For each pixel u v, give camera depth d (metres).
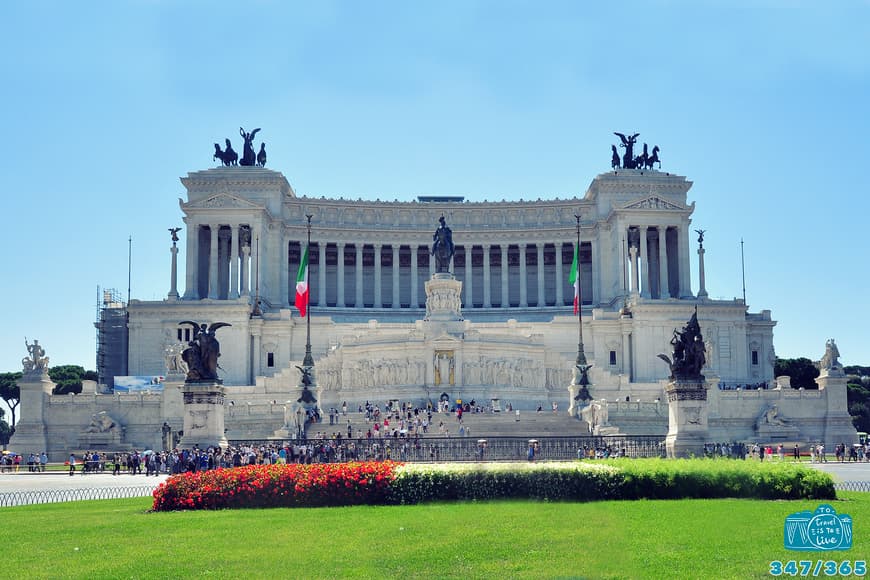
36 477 85.25
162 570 30.48
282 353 154.75
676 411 71.69
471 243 185.12
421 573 29.12
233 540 36.25
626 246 171.62
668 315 153.62
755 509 42.34
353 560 31.52
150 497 58.03
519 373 134.88
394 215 186.50
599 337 155.50
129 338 152.25
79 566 31.38
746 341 156.12
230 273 173.50
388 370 132.62
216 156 181.12
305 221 181.00
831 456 113.69
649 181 178.75
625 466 48.38
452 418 111.38
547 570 29.11
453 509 44.44
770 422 121.56
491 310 180.50
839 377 123.38
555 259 189.50
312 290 189.75
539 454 78.25
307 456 77.69
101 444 118.62
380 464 50.06
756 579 27.92
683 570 29.02
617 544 32.56
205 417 70.56
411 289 185.00
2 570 30.83
